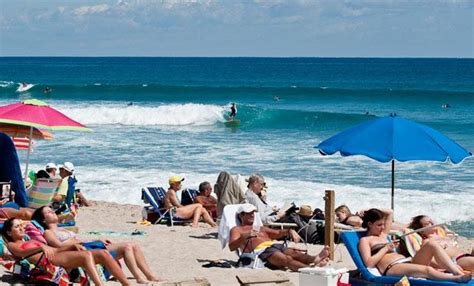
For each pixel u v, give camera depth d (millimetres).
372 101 93438
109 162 43969
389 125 18234
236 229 18188
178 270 17484
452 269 14539
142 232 23422
